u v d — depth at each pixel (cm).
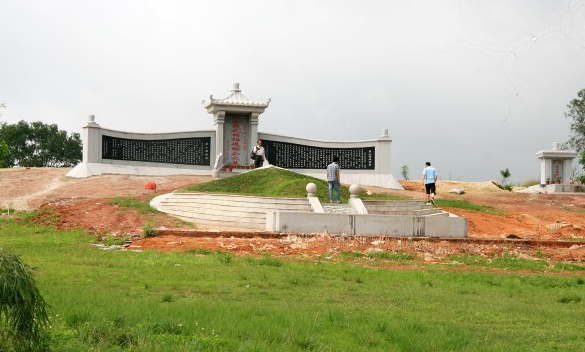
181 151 3672
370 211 2527
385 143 3859
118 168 3481
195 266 1532
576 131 5247
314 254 1866
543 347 874
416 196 3341
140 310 937
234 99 3766
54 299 993
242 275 1395
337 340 860
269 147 3819
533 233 2647
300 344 823
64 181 3256
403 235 2280
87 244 1927
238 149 3772
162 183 3297
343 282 1381
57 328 820
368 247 1998
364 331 903
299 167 3859
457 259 1888
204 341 794
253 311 988
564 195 3778
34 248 1795
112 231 2194
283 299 1158
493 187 4175
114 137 3506
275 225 2205
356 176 3850
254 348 777
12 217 2456
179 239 2017
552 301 1258
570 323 1037
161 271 1422
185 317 916
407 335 882
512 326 1008
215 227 2394
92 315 877
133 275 1349
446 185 4209
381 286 1347
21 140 5850
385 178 3838
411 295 1245
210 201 2525
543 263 1881
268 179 2927
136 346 761
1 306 688
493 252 2044
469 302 1197
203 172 3681
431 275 1526
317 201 2430
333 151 3903
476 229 2658
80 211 2502
